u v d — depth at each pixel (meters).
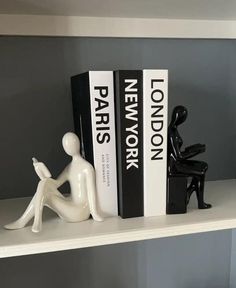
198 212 0.66
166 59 0.82
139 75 0.60
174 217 0.64
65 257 0.82
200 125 0.86
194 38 0.82
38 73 0.75
